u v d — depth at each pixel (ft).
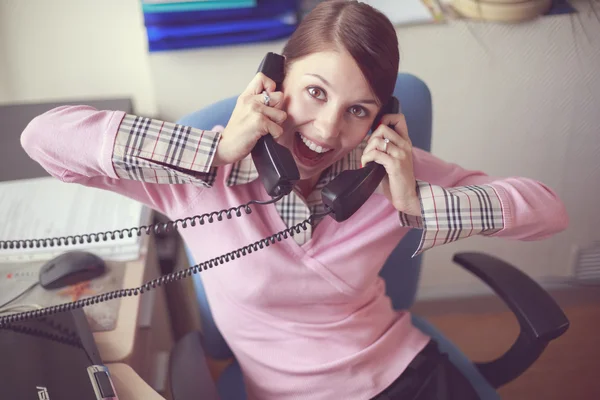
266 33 4.06
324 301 3.12
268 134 2.50
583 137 4.89
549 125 4.82
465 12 4.22
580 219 5.47
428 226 2.84
